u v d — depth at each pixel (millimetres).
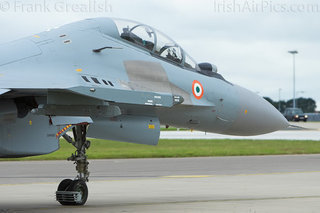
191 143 74250
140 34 25469
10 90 19375
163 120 26234
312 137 96188
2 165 43656
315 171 40188
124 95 21172
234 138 90375
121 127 24578
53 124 21438
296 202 24875
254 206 23719
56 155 53188
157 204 24359
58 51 22859
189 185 31594
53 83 20250
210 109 26859
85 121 22406
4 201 25344
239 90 28422
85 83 20953
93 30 24312
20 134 21719
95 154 53688
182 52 26703
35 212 22016
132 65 24344
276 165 44875
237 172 39250
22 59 21891
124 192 28594
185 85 25859
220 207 23406
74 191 23891
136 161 48188
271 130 30000
